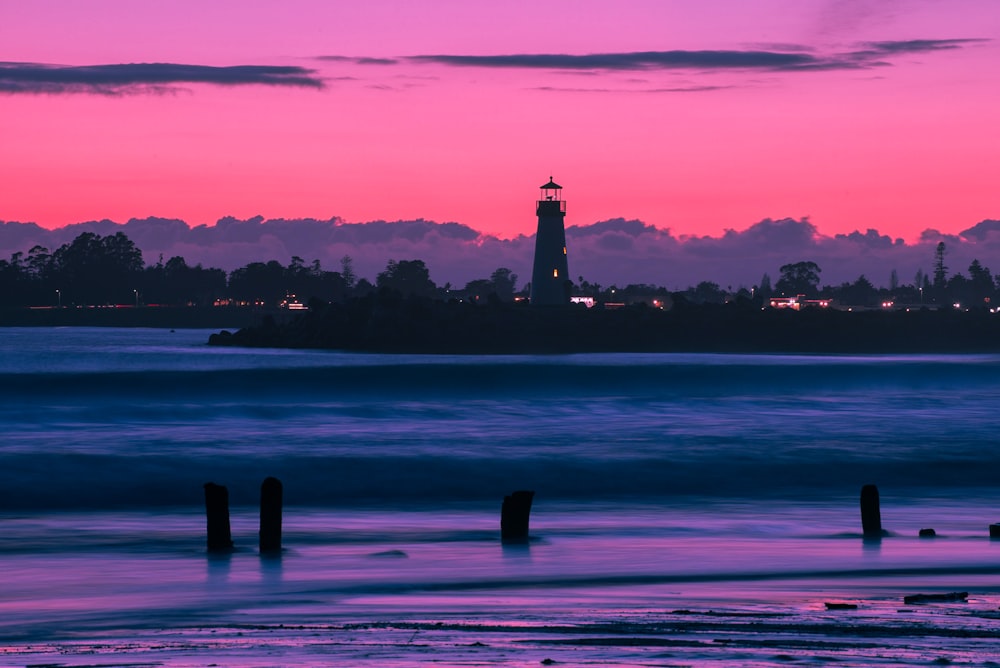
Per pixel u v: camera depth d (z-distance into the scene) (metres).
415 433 196.00
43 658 43.91
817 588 66.62
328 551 84.19
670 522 102.38
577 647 45.19
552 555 81.81
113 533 94.38
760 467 149.50
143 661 42.88
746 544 87.88
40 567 76.25
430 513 109.62
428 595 64.50
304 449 165.00
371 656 43.34
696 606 59.25
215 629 52.84
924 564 77.12
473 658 42.88
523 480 136.38
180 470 139.00
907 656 43.09
